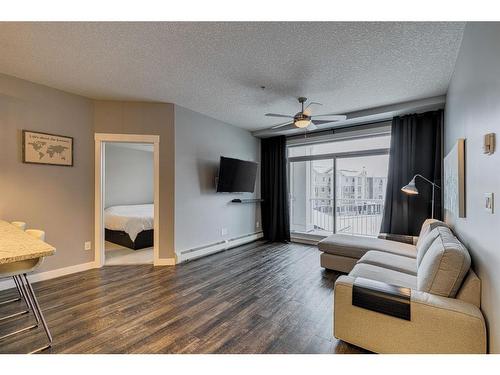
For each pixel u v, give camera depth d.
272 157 5.59
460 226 2.16
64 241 3.24
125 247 4.68
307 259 4.04
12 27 1.94
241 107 3.92
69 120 3.28
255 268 3.57
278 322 2.13
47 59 2.45
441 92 3.25
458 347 1.40
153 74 2.79
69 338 1.88
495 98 1.30
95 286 2.87
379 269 2.27
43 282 2.97
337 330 1.78
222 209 4.72
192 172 4.09
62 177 3.22
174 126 3.77
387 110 3.77
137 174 7.04
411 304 1.52
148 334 1.94
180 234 3.87
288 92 3.29
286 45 2.22
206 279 3.12
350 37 2.10
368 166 5.12
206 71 2.72
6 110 2.78
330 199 5.50
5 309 2.32
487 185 1.42
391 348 1.57
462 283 1.57
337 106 3.81
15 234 1.83
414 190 3.12
